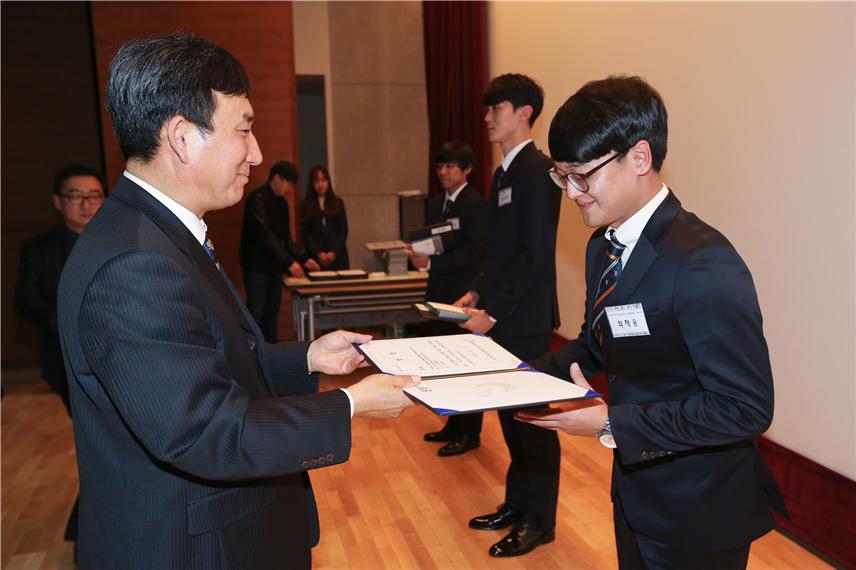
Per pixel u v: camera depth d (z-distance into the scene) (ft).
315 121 31.45
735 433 3.64
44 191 18.80
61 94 18.66
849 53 7.56
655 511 4.18
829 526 8.05
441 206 12.67
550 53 15.02
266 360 3.93
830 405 8.11
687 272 3.75
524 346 8.34
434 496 9.86
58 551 8.77
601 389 13.20
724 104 9.68
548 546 8.38
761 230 9.10
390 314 15.17
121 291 3.03
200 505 3.35
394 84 24.57
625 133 3.83
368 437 12.19
